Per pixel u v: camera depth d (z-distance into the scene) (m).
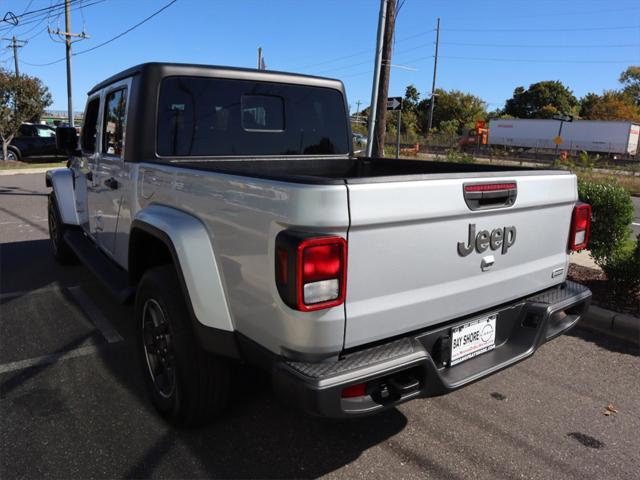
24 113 21.56
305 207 2.02
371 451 2.86
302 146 4.22
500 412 3.30
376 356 2.23
